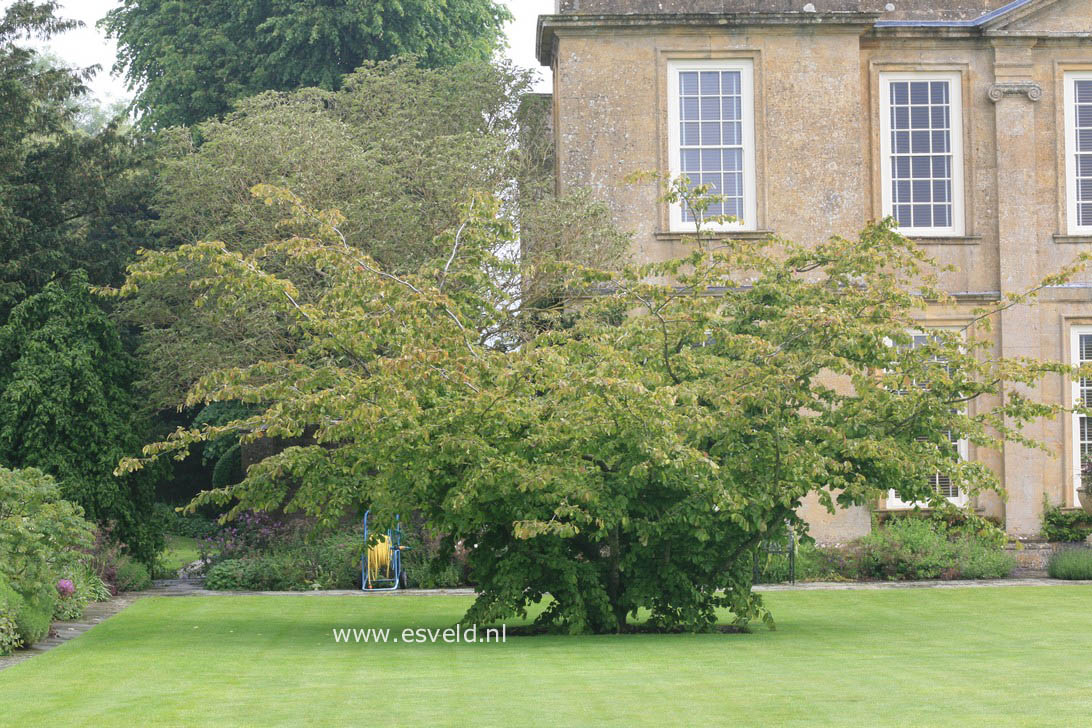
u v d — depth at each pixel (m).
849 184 22.50
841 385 22.09
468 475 11.93
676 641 12.35
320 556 19.59
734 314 14.12
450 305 12.02
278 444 30.84
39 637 12.58
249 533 20.84
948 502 13.28
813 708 8.00
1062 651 11.15
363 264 12.81
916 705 8.08
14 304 25.16
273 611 15.54
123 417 19.73
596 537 12.40
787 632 13.19
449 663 10.52
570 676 9.61
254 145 22.45
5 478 13.48
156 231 27.31
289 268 21.77
